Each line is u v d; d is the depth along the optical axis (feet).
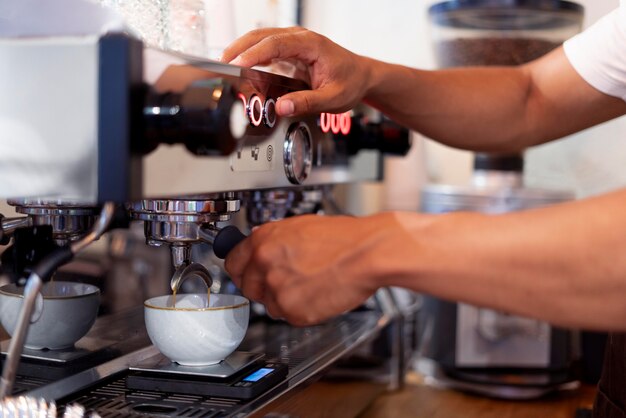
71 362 2.50
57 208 2.31
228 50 2.46
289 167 2.39
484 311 4.39
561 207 1.72
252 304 3.56
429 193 4.71
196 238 2.28
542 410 4.02
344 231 1.85
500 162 4.78
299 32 2.55
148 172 1.69
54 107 1.67
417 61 5.81
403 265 1.76
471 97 3.10
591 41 2.99
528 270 1.67
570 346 4.47
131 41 1.63
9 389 1.87
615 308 1.64
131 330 2.94
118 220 2.46
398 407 3.94
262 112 2.19
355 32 5.86
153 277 4.98
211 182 1.92
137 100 1.65
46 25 1.73
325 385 2.92
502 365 4.39
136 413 2.20
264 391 2.43
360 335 3.50
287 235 1.90
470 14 4.34
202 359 2.46
